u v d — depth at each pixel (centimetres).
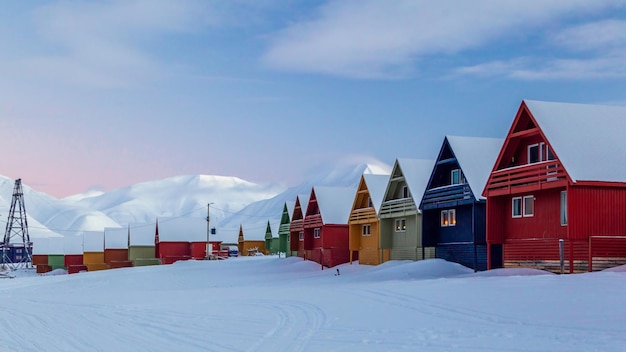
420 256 4491
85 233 11238
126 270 7175
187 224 9388
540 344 1338
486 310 1841
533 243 3434
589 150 3125
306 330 1684
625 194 3075
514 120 3434
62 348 1598
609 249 3042
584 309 1739
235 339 1603
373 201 5047
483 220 3825
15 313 2530
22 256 13638
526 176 3369
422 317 1806
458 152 4019
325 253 5744
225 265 6812
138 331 1847
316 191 5966
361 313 1959
